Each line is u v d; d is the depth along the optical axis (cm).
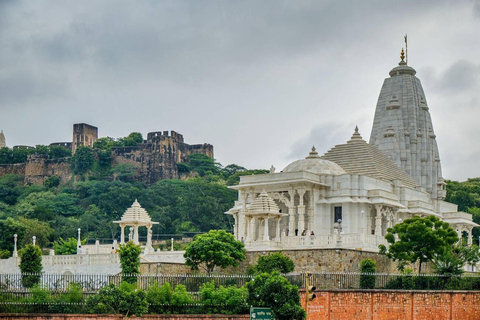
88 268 9894
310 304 8269
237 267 10362
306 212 13162
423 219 10238
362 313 8456
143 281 8638
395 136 17775
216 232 10250
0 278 8544
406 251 9912
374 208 13150
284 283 7212
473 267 11681
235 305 8206
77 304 8038
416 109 18212
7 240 16062
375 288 8875
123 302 7650
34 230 19288
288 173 12850
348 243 10656
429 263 10831
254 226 12756
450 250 9900
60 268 9981
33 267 9106
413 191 14300
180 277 8738
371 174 13825
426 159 18038
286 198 12938
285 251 10162
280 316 7050
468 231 15625
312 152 13862
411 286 8969
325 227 12925
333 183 13050
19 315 7838
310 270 9925
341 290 8412
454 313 8869
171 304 8150
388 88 18325
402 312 8619
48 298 8106
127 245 8981
